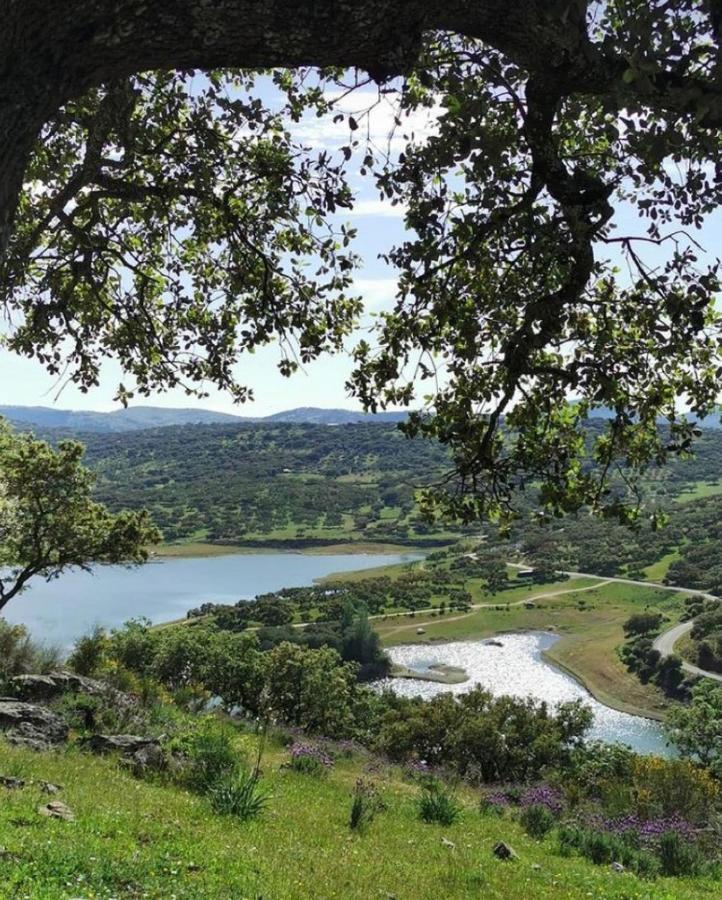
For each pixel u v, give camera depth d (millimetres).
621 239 4547
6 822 6770
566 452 5641
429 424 5566
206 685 46219
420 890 7602
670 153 3619
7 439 28719
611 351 5383
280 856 7742
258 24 2568
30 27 2334
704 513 196000
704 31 3125
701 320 4598
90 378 7492
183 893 5602
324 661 52562
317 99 6117
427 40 4258
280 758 17953
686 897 9289
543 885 8797
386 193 4730
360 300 6969
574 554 180875
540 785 20953
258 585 159125
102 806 8445
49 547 28969
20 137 2453
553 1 2885
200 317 7695
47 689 16922
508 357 4684
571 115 5023
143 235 7398
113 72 2639
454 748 40719
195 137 6031
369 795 13688
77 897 4953
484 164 4457
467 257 4617
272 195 6180
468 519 5281
